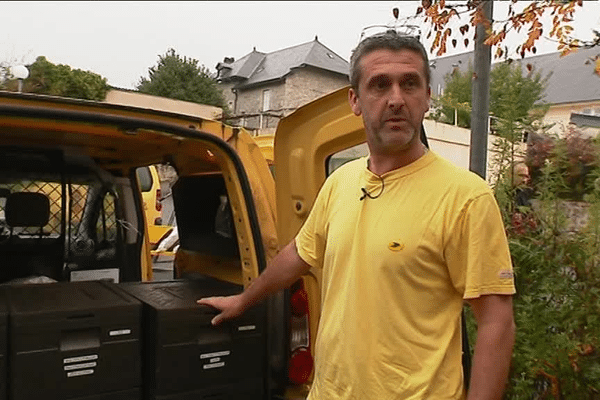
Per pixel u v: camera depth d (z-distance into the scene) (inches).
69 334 84.4
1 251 131.5
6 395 79.4
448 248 68.1
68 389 83.2
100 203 145.6
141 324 90.9
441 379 67.7
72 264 140.6
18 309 83.3
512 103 128.6
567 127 121.3
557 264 110.9
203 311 92.1
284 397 101.8
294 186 109.2
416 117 71.4
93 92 964.6
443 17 122.4
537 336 108.2
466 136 451.5
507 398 112.7
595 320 105.2
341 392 73.1
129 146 126.6
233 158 102.4
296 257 87.2
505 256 67.6
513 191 122.5
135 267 152.3
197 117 100.5
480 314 67.8
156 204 328.2
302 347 103.7
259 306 97.7
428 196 69.7
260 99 1940.2
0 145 126.9
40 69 900.0
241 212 104.5
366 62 72.7
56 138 117.1
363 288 72.0
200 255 134.0
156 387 88.0
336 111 102.1
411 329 68.6
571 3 106.5
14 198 132.1
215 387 93.1
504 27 118.0
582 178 113.5
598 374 103.7
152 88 1471.5
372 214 72.7
